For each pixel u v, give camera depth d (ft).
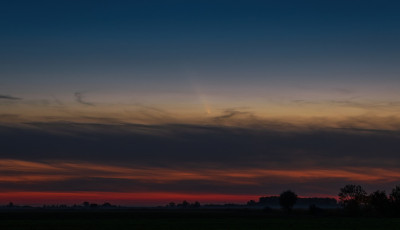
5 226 274.16
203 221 340.18
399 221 330.54
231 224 292.61
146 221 338.13
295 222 316.19
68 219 389.60
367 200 477.77
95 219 390.21
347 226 271.90
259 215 529.45
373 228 256.93
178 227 267.59
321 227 265.54
